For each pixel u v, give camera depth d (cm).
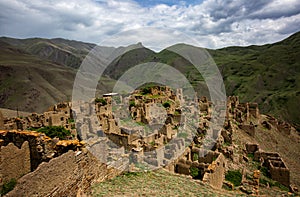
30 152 1350
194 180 2158
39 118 4522
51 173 979
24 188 838
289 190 3098
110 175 1803
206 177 2236
